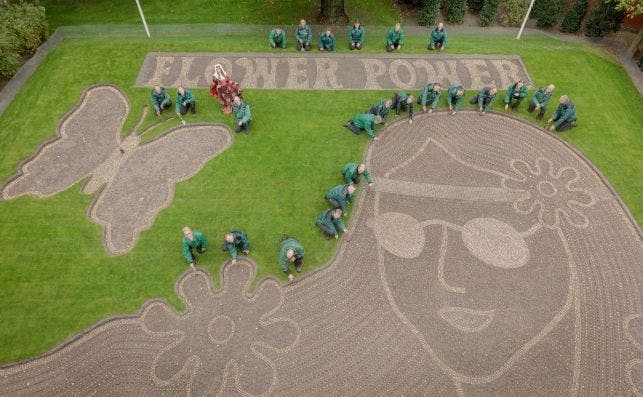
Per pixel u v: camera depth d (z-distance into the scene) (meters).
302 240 15.63
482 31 26.67
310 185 17.22
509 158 18.47
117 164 17.78
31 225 15.84
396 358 13.26
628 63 23.64
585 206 16.91
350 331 13.73
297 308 14.16
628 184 17.58
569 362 13.22
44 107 19.75
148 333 13.60
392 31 22.47
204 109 19.80
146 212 16.31
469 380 12.90
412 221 16.30
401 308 14.20
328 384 12.78
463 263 15.24
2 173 17.30
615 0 22.86
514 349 13.46
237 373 12.91
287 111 19.88
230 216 16.23
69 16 26.11
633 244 15.88
